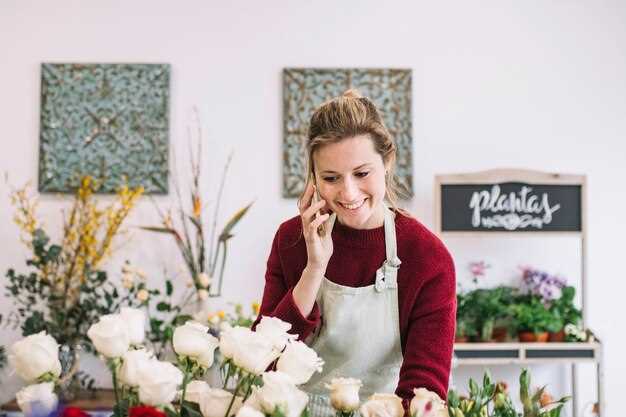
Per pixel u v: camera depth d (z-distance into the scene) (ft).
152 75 12.09
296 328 4.86
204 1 12.21
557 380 12.20
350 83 12.11
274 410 3.04
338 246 5.28
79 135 12.12
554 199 11.43
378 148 4.61
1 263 12.11
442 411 3.25
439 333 5.01
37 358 3.16
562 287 11.59
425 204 12.19
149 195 12.12
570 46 12.14
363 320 5.26
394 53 12.23
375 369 5.39
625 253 12.14
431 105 12.17
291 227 5.48
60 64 12.07
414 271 5.14
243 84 12.21
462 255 12.19
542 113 12.16
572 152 12.16
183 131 12.20
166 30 12.20
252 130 12.20
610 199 12.23
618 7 12.21
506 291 11.78
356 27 12.21
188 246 11.74
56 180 12.08
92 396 11.09
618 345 12.15
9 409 10.89
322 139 4.54
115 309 11.54
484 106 12.22
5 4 12.14
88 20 12.16
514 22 12.13
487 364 12.17
